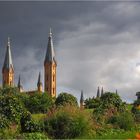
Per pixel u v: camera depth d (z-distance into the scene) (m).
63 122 35.75
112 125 41.94
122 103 54.00
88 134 35.75
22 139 31.59
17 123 36.09
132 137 32.88
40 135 32.62
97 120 43.00
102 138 32.66
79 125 35.44
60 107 38.88
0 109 37.00
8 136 32.88
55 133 35.56
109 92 55.34
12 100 37.69
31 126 34.91
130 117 44.06
